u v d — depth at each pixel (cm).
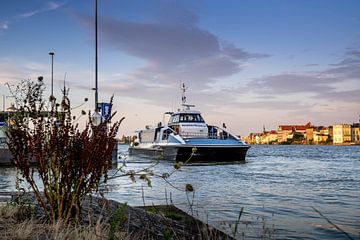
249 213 1262
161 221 780
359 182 2548
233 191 1969
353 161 6294
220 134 5094
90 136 600
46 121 602
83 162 582
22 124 596
